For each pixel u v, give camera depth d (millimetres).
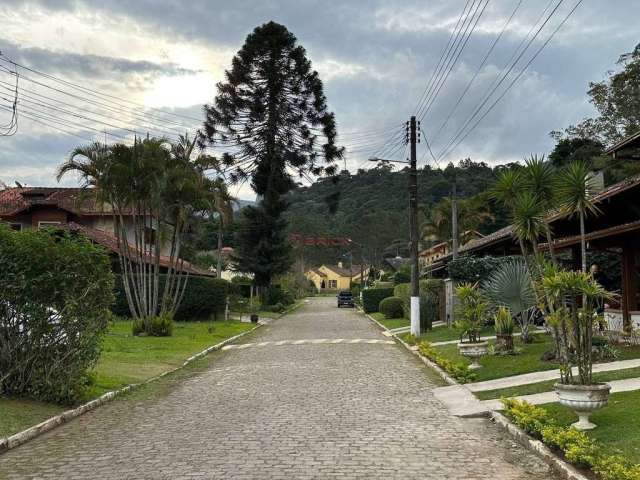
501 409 9352
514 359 13891
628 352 13156
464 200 47344
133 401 10953
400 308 35844
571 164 13211
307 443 7531
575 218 16484
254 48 38031
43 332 9547
